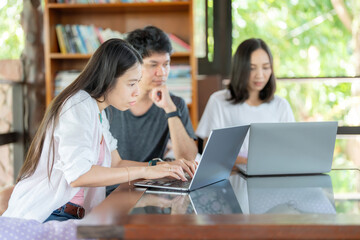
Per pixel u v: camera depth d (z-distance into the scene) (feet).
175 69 11.89
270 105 8.89
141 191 4.66
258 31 12.43
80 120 4.99
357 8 12.02
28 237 4.65
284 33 12.42
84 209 5.76
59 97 5.25
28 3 12.20
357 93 12.08
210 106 9.00
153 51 7.41
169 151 9.29
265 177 5.70
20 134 12.28
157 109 7.84
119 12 12.73
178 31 12.75
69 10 12.41
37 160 5.36
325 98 12.26
